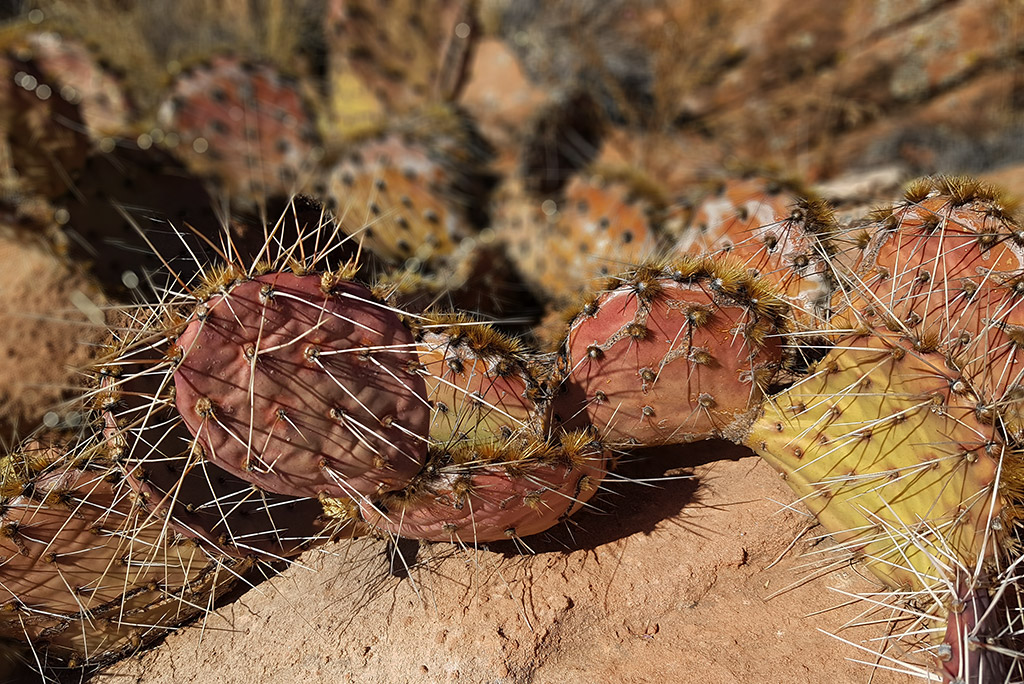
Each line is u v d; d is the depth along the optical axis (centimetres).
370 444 52
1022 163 129
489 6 152
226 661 58
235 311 50
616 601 58
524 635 56
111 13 157
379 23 141
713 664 54
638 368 57
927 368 54
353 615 58
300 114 111
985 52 138
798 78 143
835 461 56
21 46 83
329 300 51
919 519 53
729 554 59
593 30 146
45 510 56
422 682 55
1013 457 53
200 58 111
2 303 77
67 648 59
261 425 50
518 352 56
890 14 140
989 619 50
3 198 80
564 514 58
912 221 61
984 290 59
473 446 54
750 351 57
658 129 139
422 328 54
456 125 108
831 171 139
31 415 74
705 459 65
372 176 88
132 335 59
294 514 60
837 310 61
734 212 72
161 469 57
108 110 122
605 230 82
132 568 58
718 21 142
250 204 88
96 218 84
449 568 59
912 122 141
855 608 57
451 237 87
